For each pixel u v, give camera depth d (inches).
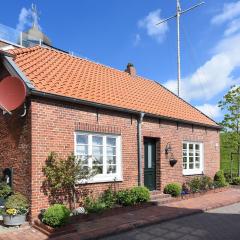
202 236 359.9
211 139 750.5
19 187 404.5
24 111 402.6
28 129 398.0
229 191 687.7
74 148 441.4
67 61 589.6
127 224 386.9
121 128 514.0
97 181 468.4
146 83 756.0
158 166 591.2
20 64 463.8
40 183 395.2
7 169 422.3
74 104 446.3
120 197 473.1
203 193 629.3
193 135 685.3
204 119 740.0
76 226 377.7
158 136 587.5
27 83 397.4
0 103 414.6
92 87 526.3
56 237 335.9
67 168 404.5
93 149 473.4
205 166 719.7
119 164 508.4
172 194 572.4
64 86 465.1
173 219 438.6
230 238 352.5
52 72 499.2
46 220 353.4
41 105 406.3
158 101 664.4
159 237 355.6
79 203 441.1
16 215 367.9
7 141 427.8
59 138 422.9
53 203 406.6
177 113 658.8
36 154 394.6
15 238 331.9
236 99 912.3
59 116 425.7
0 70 456.1
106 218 418.6
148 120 568.7
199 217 455.5
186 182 649.6
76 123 446.6
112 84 602.2
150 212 458.9
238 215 470.6
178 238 352.5
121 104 522.0
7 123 430.0
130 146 528.4
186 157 669.3
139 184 536.1
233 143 907.4
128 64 752.3
